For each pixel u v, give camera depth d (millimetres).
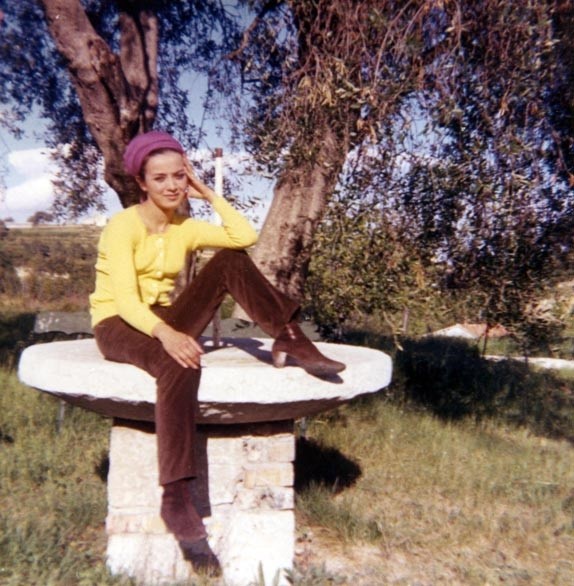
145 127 5973
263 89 5742
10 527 3945
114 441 3695
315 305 5832
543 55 4727
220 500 3748
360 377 3570
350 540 4316
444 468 5637
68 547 3926
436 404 7734
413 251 4949
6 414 6375
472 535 4461
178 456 3088
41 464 5289
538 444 6746
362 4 4777
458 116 4355
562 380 10008
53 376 3479
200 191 3760
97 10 7094
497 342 11562
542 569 4078
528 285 5414
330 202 4848
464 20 4719
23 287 16219
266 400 3350
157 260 3617
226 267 3520
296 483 5133
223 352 4094
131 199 5750
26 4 6621
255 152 5285
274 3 5641
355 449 6086
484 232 4977
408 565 4059
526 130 4844
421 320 5473
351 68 4801
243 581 3756
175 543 3703
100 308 3631
